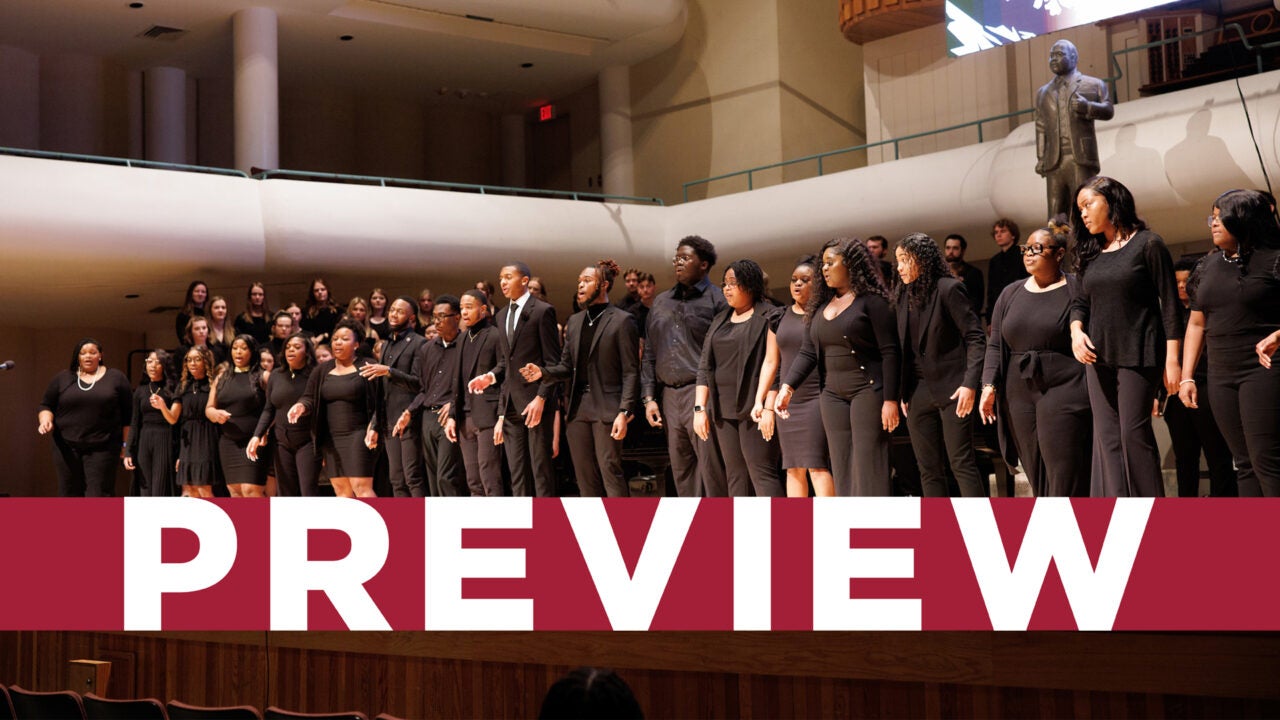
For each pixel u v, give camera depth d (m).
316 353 7.31
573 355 5.73
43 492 14.38
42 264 10.52
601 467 5.69
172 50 13.91
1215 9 10.69
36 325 14.28
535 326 5.82
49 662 6.04
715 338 5.18
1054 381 4.16
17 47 13.59
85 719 4.15
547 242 12.30
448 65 15.11
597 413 5.66
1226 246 3.93
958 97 12.60
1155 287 3.88
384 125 16.39
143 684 5.68
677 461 5.58
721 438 5.20
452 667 4.83
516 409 5.84
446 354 6.39
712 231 12.60
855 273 4.60
